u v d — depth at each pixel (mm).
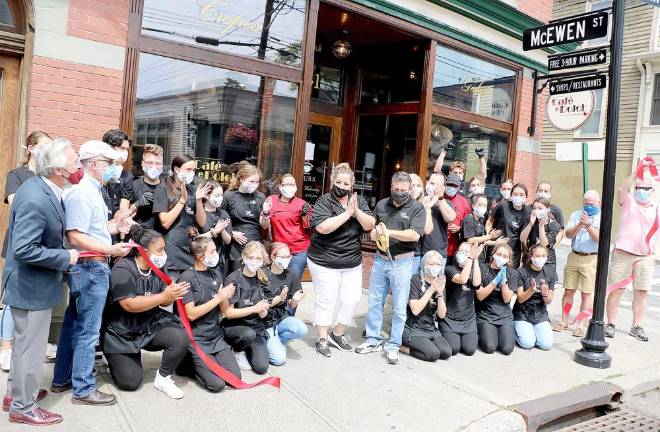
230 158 6184
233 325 4387
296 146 6629
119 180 4383
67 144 3162
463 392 4395
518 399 4363
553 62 7043
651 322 7523
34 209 2992
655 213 6316
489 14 8336
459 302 5398
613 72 5273
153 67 5520
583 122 7508
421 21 7672
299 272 5340
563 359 5516
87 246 3283
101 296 3496
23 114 4809
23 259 2955
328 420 3680
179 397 3770
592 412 4668
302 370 4527
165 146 5660
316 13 6660
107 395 3590
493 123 9078
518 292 5742
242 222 5180
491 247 5898
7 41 4773
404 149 8539
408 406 4016
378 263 5059
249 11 6168
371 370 4672
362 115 8961
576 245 6465
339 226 4742
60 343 3670
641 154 16672
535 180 9883
